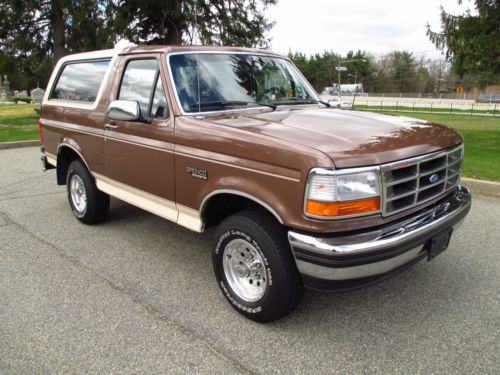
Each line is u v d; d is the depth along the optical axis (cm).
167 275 405
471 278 397
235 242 326
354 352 293
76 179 537
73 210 552
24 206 614
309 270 277
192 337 309
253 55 439
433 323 326
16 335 310
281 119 344
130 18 1898
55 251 457
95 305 351
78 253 453
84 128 482
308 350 295
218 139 321
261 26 2216
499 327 321
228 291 339
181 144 354
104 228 526
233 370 276
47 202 634
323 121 335
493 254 447
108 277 400
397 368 277
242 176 306
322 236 270
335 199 261
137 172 412
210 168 329
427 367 278
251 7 2172
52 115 554
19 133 1330
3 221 550
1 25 1888
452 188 355
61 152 549
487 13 1110
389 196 280
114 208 602
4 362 281
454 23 1201
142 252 457
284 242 297
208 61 400
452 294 369
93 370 275
